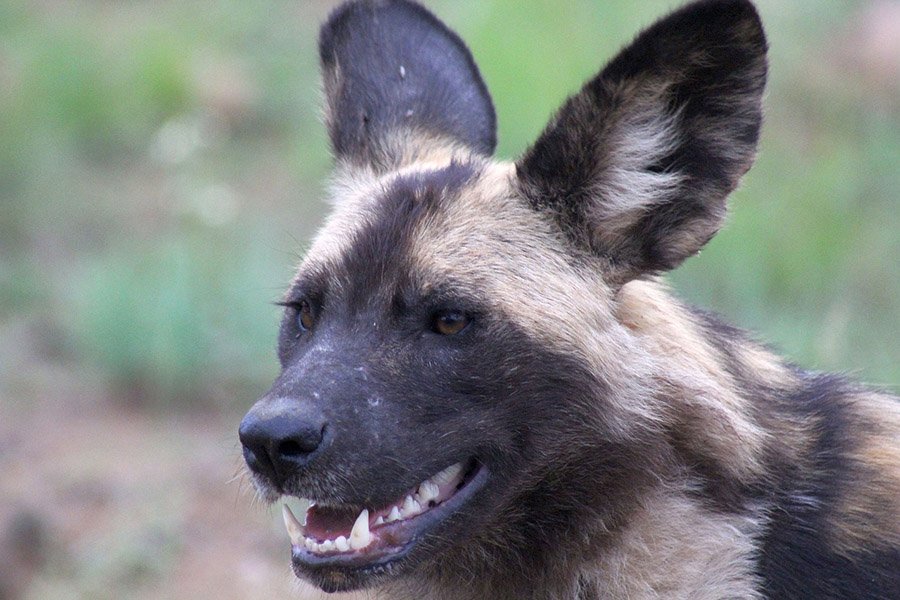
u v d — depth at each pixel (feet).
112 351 54.24
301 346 27.17
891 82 71.82
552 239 26.91
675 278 53.31
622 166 26.48
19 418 52.44
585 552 26.55
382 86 31.91
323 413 24.61
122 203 72.54
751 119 25.91
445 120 31.76
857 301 52.95
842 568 26.07
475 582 27.48
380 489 24.90
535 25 69.51
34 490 45.60
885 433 27.66
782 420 27.14
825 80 71.92
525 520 26.48
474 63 32.55
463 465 26.25
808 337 46.80
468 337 25.84
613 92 25.95
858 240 56.24
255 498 30.73
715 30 25.39
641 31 25.48
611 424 26.07
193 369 53.88
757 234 54.80
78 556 41.96
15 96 77.66
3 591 40.78
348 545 25.23
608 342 26.32
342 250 26.96
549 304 26.18
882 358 45.80
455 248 26.32
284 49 89.30
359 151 31.30
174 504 44.01
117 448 49.65
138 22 93.56
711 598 26.00
